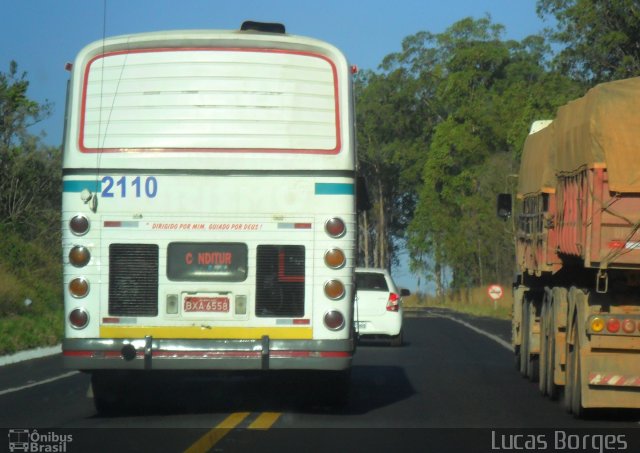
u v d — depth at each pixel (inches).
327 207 624.1
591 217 627.2
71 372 980.6
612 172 625.3
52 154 2237.9
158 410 698.2
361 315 1349.7
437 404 750.5
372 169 4901.6
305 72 635.5
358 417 671.8
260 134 628.1
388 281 1374.3
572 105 713.0
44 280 1921.8
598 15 2891.2
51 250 2113.7
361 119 4785.9
